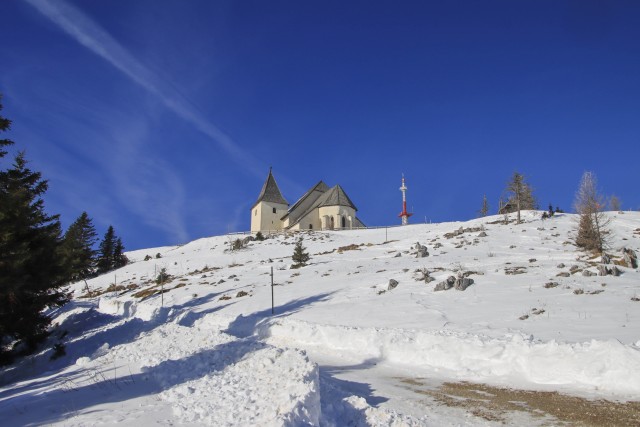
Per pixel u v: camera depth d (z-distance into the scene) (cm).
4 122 1998
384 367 1343
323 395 889
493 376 1152
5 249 1912
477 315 1805
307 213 7788
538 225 4747
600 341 1091
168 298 3616
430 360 1345
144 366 1262
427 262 3356
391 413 826
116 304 3797
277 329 1978
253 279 3772
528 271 2528
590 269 2459
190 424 714
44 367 2038
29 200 2436
